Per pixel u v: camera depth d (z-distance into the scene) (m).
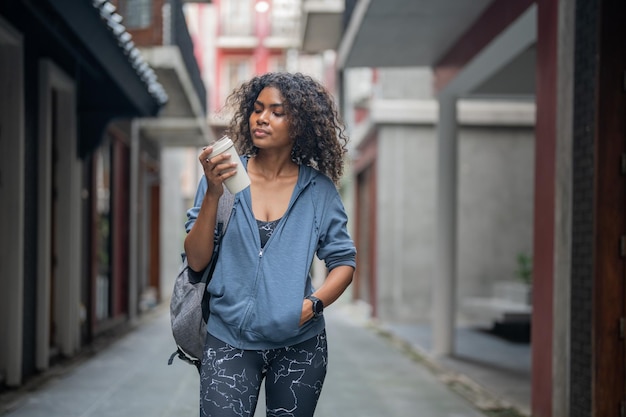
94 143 7.34
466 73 7.37
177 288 2.06
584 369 4.13
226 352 2.00
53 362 6.70
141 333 9.61
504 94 8.84
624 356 3.98
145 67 6.68
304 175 2.10
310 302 2.00
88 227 8.33
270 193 2.07
